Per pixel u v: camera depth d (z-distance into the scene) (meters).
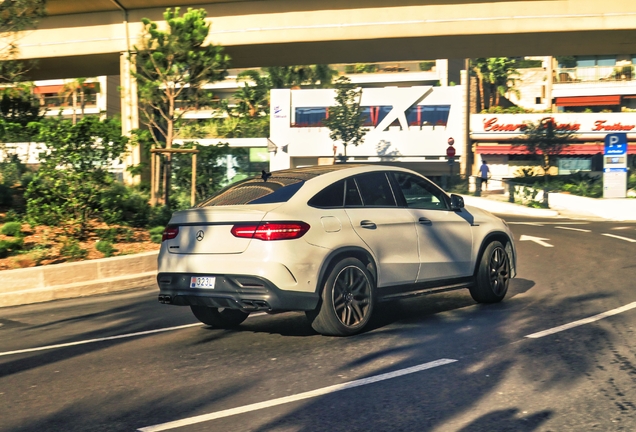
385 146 56.03
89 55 26.92
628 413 4.36
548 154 52.56
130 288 11.48
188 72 20.06
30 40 27.31
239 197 7.02
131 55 21.05
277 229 6.38
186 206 19.38
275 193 6.82
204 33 19.67
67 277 10.77
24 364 6.14
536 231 20.38
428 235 7.65
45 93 70.31
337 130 54.38
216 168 23.06
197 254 6.75
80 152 14.02
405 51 26.31
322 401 4.71
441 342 6.44
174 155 22.53
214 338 7.02
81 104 68.94
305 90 57.84
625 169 31.56
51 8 26.52
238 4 25.17
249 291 6.40
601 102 54.38
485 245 8.47
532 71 58.78
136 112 24.70
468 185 42.22
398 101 55.78
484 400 4.66
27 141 19.88
